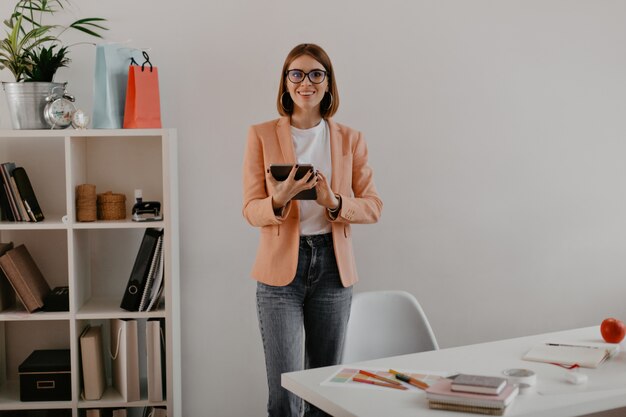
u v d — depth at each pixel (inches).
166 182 123.0
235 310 140.0
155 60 134.3
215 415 140.7
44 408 123.4
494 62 147.4
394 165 144.3
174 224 127.1
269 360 109.1
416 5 142.6
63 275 135.2
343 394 76.2
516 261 152.3
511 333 153.3
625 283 158.2
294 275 106.8
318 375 82.5
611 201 156.8
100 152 134.2
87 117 123.1
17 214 123.4
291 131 111.3
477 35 146.0
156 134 122.0
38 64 122.4
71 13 131.8
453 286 149.3
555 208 153.6
